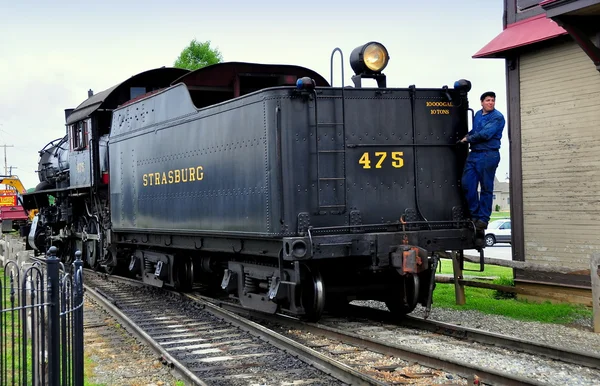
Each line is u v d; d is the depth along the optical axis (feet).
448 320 29.84
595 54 29.48
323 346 24.20
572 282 33.63
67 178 58.08
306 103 26.35
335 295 29.71
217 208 30.66
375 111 27.58
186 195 33.71
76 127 53.57
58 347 15.31
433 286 27.58
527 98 36.32
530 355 22.48
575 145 33.68
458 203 28.96
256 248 28.71
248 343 25.17
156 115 37.29
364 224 27.12
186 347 24.72
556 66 34.60
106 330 29.17
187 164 33.50
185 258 38.42
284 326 28.76
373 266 26.40
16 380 20.34
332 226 26.53
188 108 33.30
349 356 22.62
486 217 28.35
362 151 27.25
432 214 28.35
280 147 25.94
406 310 29.55
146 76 46.39
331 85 27.66
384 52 28.66
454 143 28.94
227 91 34.83
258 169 27.14
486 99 27.66
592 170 32.86
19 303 17.38
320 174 26.45
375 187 27.43
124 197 42.22
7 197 121.80
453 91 29.04
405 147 28.04
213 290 41.24
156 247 41.55
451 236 27.84
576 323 29.01
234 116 28.94
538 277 35.35
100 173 49.21
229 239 30.94
